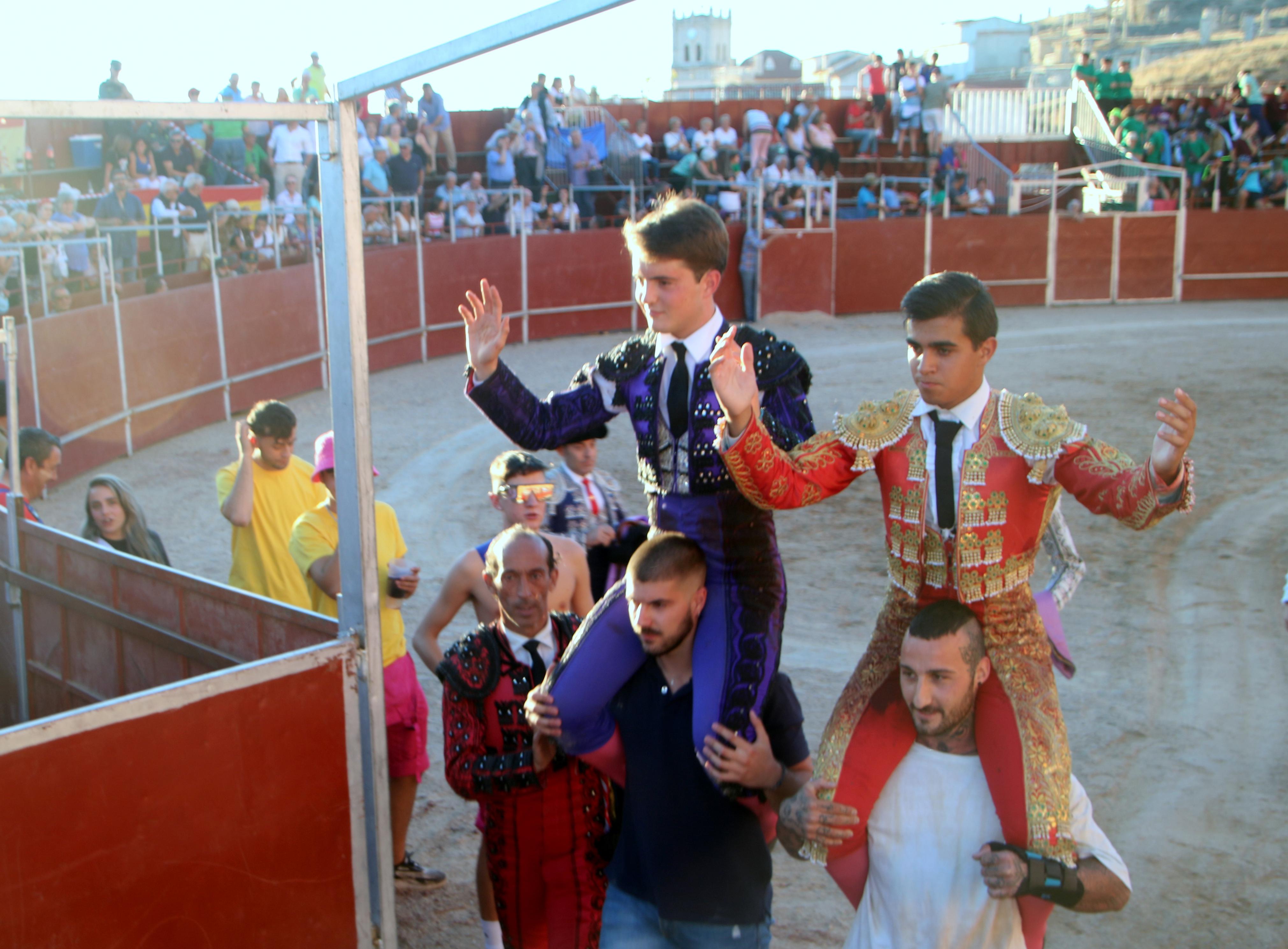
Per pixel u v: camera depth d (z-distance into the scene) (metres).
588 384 2.61
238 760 2.47
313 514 3.59
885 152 22.67
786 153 20.38
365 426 2.59
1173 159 23.31
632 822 2.56
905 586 2.25
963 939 2.21
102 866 2.29
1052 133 27.52
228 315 11.52
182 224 11.65
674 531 2.48
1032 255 19.70
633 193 17.95
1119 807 4.23
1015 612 2.17
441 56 2.32
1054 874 2.06
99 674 3.66
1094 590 6.62
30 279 9.54
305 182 13.96
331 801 2.63
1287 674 5.41
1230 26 51.00
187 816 2.40
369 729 2.66
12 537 4.00
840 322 17.98
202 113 2.45
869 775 2.25
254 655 3.02
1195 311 19.19
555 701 2.50
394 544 3.55
